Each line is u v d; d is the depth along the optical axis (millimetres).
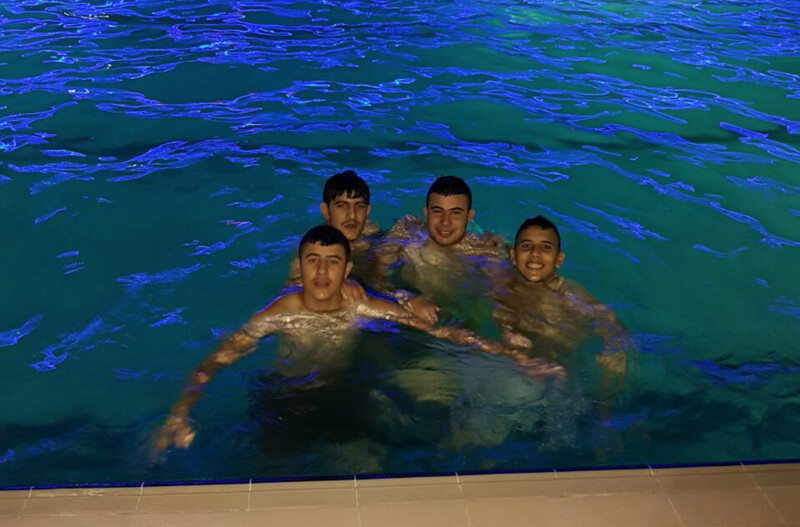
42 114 6539
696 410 3316
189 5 10203
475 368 3447
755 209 5227
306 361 3465
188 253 4500
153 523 2340
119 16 9625
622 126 6645
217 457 2949
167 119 6535
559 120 6738
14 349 3641
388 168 5723
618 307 4109
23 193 5152
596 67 8227
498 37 9164
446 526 2357
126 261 4398
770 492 2537
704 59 8570
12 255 4426
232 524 2340
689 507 2467
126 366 3547
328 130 6391
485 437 3061
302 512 2391
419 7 10359
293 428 3074
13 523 2332
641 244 4742
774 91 7625
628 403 3320
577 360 3555
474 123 6633
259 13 9922
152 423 3174
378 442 3006
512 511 2424
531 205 5199
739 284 4348
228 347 3566
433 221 4309
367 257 4312
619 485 2549
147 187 5305
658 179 5633
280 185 5387
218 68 7863
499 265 4273
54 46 8391
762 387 3480
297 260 4242
